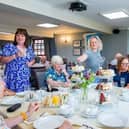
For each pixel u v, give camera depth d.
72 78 2.41
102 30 7.02
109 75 2.59
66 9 4.58
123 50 7.96
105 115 1.39
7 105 1.70
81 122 1.30
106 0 3.88
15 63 2.49
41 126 1.24
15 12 3.93
